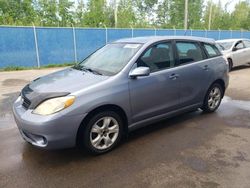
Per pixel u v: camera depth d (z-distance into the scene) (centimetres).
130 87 412
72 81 404
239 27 4300
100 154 398
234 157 384
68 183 329
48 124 346
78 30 1652
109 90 390
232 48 1203
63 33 1596
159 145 427
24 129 365
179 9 4109
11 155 400
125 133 434
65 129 356
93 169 359
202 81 531
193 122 527
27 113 365
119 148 418
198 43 542
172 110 488
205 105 563
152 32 2002
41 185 326
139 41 476
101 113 388
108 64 449
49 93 367
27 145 433
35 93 378
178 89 485
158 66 459
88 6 2928
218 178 333
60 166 368
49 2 2652
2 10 2483
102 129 394
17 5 2527
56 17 2662
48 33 1541
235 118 550
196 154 395
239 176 336
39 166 369
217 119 544
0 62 1412
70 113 355
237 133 471
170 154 396
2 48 1405
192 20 4166
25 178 340
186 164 367
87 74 431
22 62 1480
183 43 511
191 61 515
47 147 356
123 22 3019
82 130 379
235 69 1263
